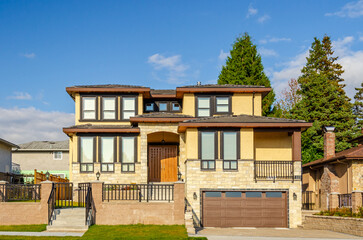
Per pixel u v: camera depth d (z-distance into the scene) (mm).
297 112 43219
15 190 25031
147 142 29562
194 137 25797
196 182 25453
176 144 30547
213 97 30406
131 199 23125
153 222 21750
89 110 30641
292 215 25328
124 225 21359
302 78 52406
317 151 41281
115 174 28891
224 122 25500
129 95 30828
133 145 29297
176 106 32438
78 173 28812
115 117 30609
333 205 25031
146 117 28172
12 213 21109
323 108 42656
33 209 21156
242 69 44719
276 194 25688
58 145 52000
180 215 21781
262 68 45406
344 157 24953
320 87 43250
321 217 24203
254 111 30375
